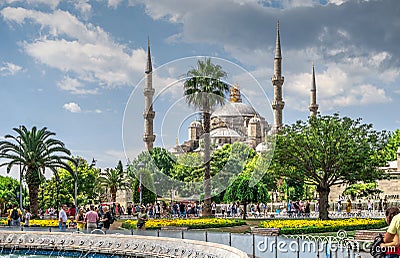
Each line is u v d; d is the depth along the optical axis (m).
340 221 39.72
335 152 45.62
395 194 80.38
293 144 46.16
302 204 68.69
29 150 54.16
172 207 53.38
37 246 30.03
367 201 77.00
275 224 37.31
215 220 41.41
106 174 95.19
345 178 46.81
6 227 34.50
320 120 46.41
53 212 61.78
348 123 45.97
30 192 54.72
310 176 47.84
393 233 12.38
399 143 106.12
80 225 32.72
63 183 98.62
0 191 109.00
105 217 34.44
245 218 53.34
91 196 103.25
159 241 26.17
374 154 46.75
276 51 108.38
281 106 107.06
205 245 23.72
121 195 95.94
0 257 27.77
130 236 27.59
